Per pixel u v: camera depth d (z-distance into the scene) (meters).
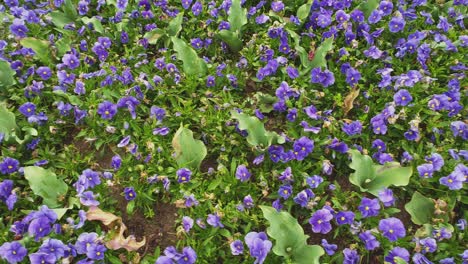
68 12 0.93
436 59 0.83
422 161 0.71
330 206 0.67
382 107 0.78
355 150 0.69
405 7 0.91
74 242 0.64
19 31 0.88
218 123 0.76
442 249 0.63
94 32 0.92
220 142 0.75
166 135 0.76
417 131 0.71
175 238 0.68
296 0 0.94
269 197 0.69
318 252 0.60
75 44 0.89
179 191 0.70
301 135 0.75
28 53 0.85
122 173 0.72
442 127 0.75
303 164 0.72
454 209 0.69
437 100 0.74
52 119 0.78
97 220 0.67
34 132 0.73
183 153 0.71
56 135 0.78
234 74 0.84
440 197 0.68
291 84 0.83
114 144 0.78
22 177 0.72
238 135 0.75
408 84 0.76
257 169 0.73
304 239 0.61
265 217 0.61
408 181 0.66
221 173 0.71
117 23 0.91
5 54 0.88
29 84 0.83
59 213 0.64
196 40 0.88
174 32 0.90
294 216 0.69
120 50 0.91
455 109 0.74
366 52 0.82
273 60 0.81
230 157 0.75
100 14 0.96
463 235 0.63
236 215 0.66
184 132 0.71
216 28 0.93
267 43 0.87
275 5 0.91
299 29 0.92
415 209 0.66
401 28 0.84
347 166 0.73
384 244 0.64
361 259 0.64
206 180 0.71
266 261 0.63
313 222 0.64
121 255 0.64
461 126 0.72
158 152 0.73
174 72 0.82
